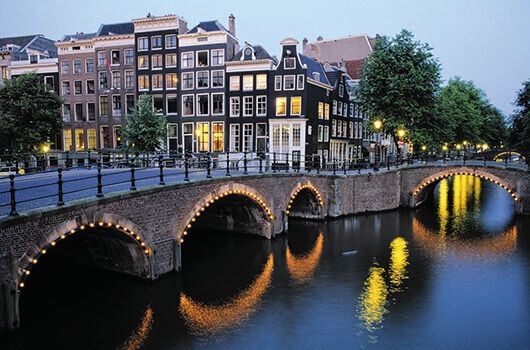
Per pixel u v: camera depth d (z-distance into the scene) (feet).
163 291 46.96
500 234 75.87
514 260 61.00
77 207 37.14
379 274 54.95
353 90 127.34
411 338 38.70
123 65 130.52
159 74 127.75
